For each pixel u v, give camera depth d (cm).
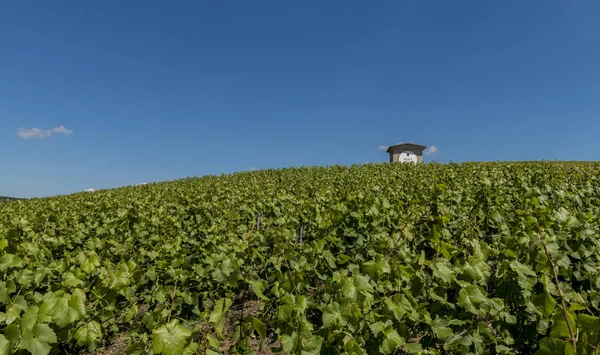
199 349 268
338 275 300
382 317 268
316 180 1512
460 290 275
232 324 455
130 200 1162
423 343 285
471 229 465
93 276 485
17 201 1594
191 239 654
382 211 578
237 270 371
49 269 432
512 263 291
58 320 267
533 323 307
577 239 372
